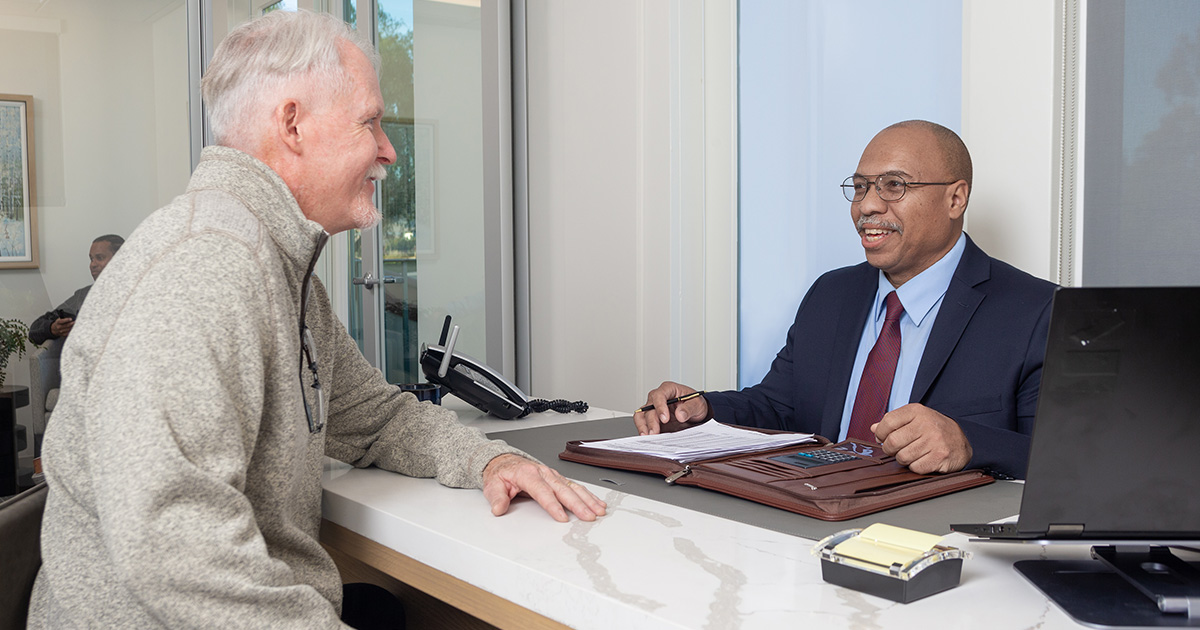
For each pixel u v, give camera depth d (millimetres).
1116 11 1960
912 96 2396
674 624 725
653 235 3191
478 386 1794
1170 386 754
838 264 2648
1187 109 1855
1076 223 2041
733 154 2982
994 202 2160
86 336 934
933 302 1802
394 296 3816
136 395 858
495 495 1122
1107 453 771
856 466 1217
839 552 810
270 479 1017
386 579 1602
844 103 2596
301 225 1089
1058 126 2025
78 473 959
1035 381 1617
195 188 1051
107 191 3008
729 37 2967
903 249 1792
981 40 2162
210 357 896
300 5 3482
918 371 1729
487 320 3744
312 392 1165
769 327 2920
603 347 3461
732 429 1546
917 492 1131
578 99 3502
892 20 2438
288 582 920
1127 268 1974
